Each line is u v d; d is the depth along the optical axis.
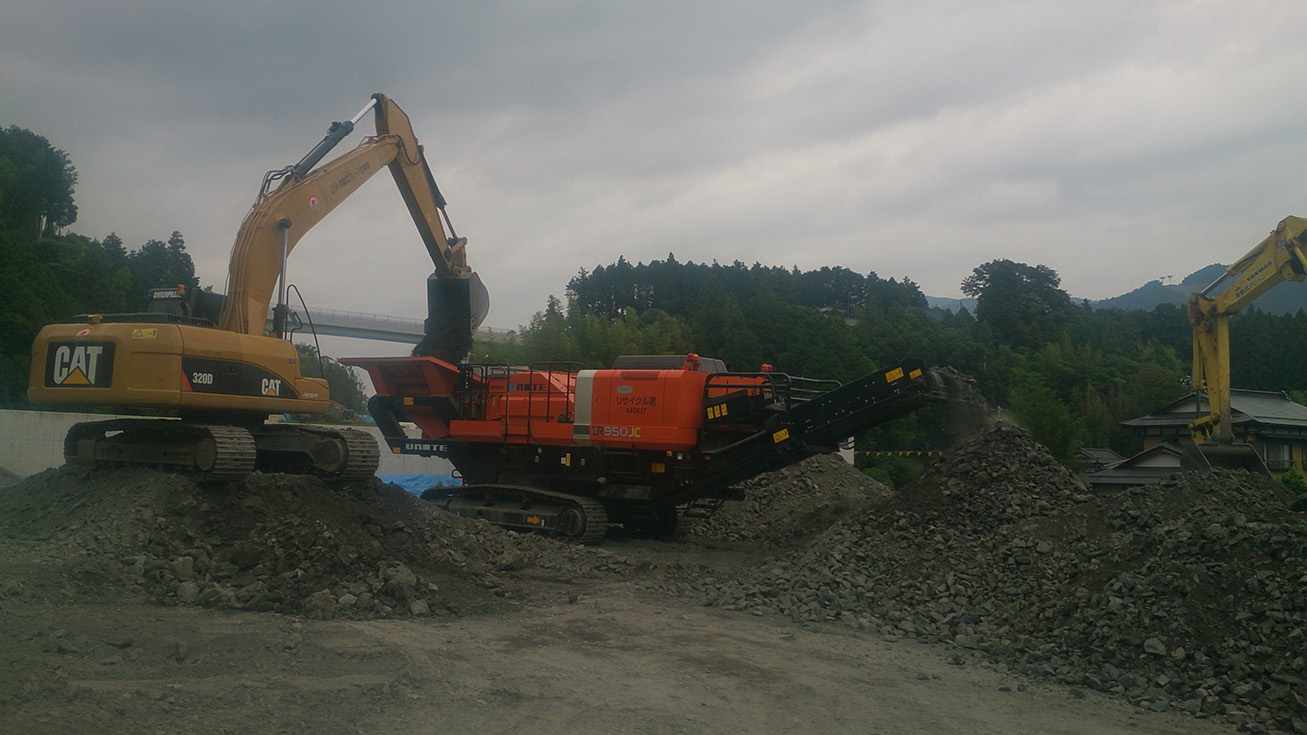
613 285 72.88
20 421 19.77
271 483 9.66
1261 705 6.20
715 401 13.30
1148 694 6.53
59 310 32.97
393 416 16.14
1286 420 28.11
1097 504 9.98
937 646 8.05
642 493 13.94
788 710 5.84
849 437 13.28
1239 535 7.84
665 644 7.51
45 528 8.86
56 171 49.75
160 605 7.38
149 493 8.95
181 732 4.55
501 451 15.07
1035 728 5.76
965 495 11.12
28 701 4.71
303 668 5.88
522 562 10.56
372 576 8.45
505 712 5.39
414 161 15.05
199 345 9.75
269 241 11.32
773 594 9.66
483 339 35.47
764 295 53.22
